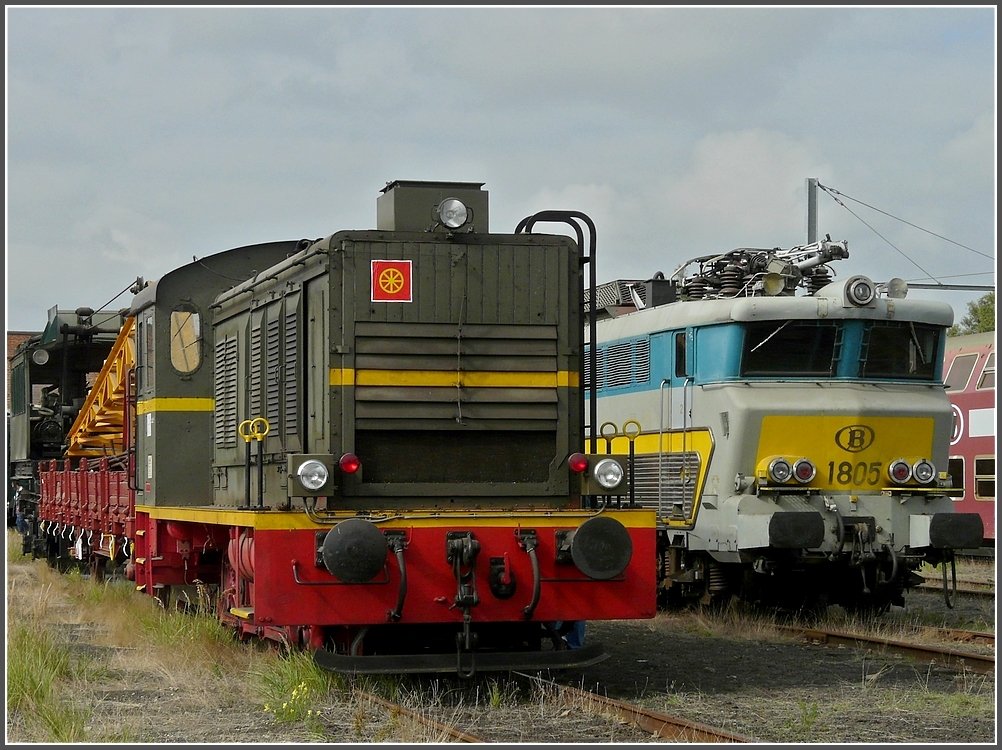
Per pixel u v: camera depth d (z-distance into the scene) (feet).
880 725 28.53
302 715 28.71
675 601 54.60
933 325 49.08
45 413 82.02
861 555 46.62
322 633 32.65
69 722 28.12
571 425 33.81
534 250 33.83
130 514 50.88
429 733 26.58
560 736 26.71
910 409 47.93
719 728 28.04
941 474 48.88
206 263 46.14
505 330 33.50
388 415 32.60
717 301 49.26
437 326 33.12
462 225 33.14
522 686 32.53
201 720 29.04
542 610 31.30
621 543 30.89
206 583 45.19
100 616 48.93
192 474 45.50
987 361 74.79
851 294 47.62
